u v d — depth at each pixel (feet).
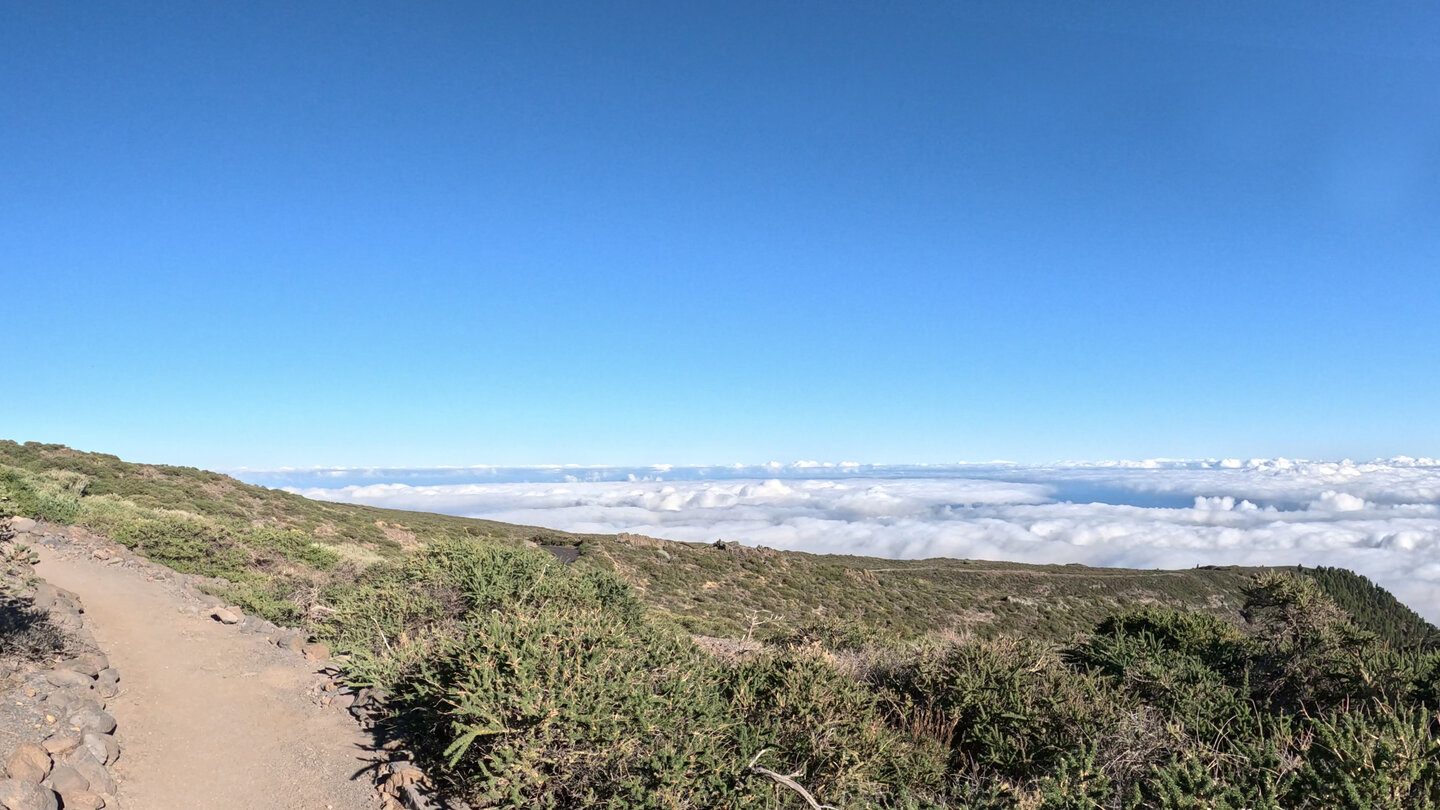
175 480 114.62
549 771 18.17
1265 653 29.94
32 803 15.92
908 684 29.45
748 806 17.94
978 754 24.57
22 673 23.85
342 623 34.81
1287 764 16.62
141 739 22.63
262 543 62.49
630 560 136.05
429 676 20.90
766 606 118.01
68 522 61.62
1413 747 15.28
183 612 38.70
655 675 22.40
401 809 18.90
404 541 119.34
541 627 22.04
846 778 20.18
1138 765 19.30
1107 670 30.30
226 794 19.69
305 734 23.81
